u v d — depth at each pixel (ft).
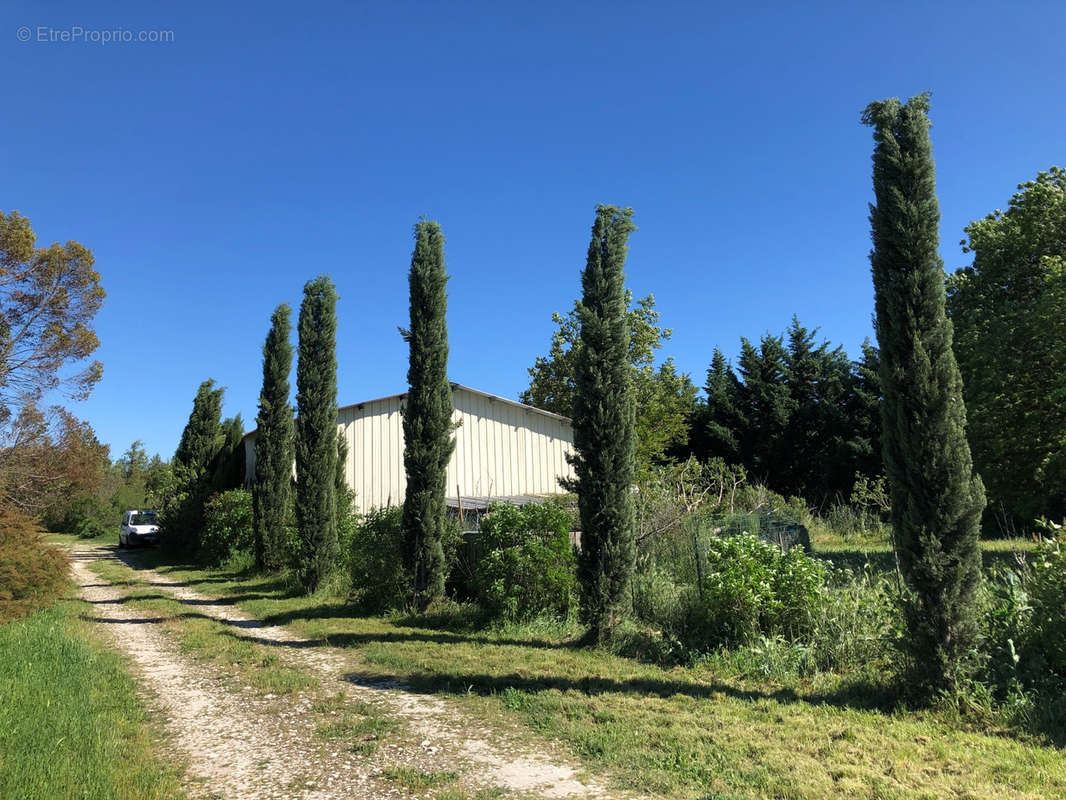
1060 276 60.64
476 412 75.92
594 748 17.47
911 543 20.94
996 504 65.10
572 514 39.34
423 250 42.06
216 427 97.19
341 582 48.55
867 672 23.11
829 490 118.73
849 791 14.51
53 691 21.86
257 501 63.98
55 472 80.84
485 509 55.16
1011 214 74.23
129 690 23.82
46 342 80.69
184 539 85.46
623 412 30.86
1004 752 16.49
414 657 28.32
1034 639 21.12
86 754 16.79
